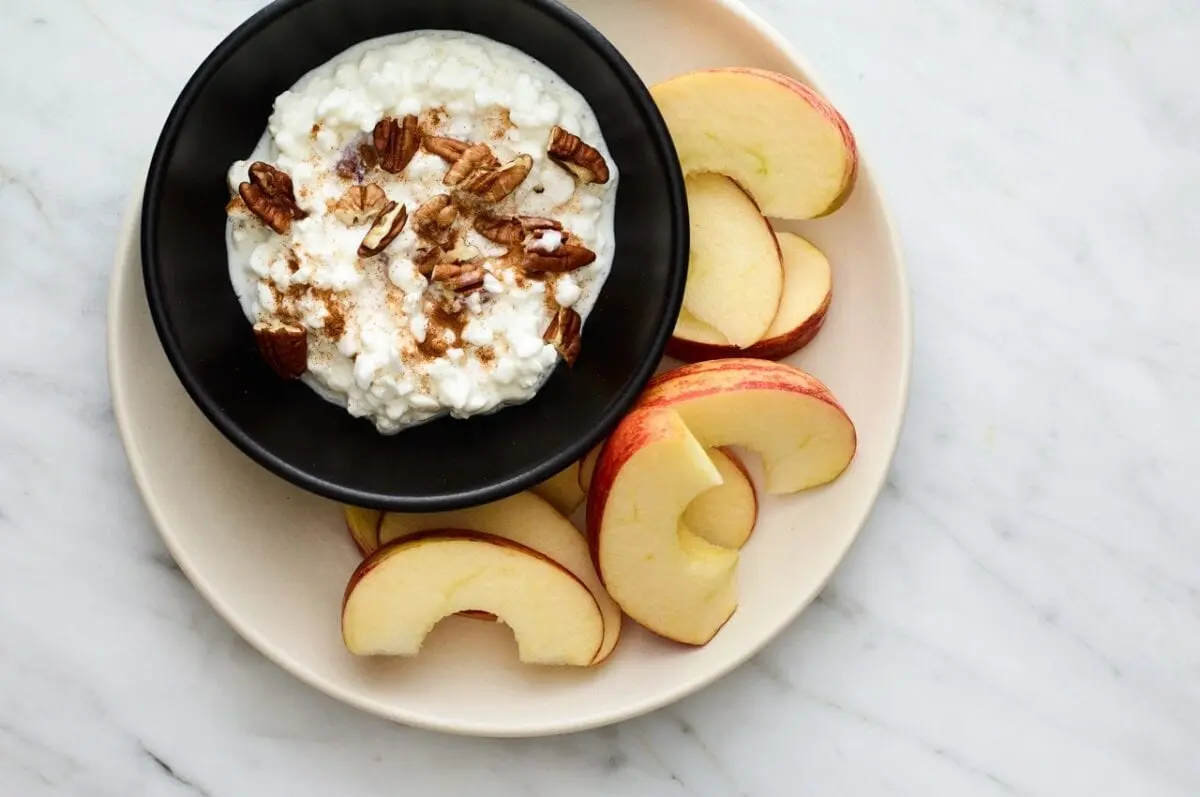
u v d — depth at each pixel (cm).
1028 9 66
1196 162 66
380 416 61
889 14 66
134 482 65
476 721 62
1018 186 66
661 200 61
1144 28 66
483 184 60
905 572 66
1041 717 66
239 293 61
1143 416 66
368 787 66
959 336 66
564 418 62
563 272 61
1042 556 66
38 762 65
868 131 66
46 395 65
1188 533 66
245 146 61
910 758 66
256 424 61
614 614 64
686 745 66
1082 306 66
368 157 60
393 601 62
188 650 65
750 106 62
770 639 63
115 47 64
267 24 59
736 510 64
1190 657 66
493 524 64
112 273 61
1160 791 66
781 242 64
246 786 65
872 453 63
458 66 61
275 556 63
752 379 62
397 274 60
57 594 65
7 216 65
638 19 63
